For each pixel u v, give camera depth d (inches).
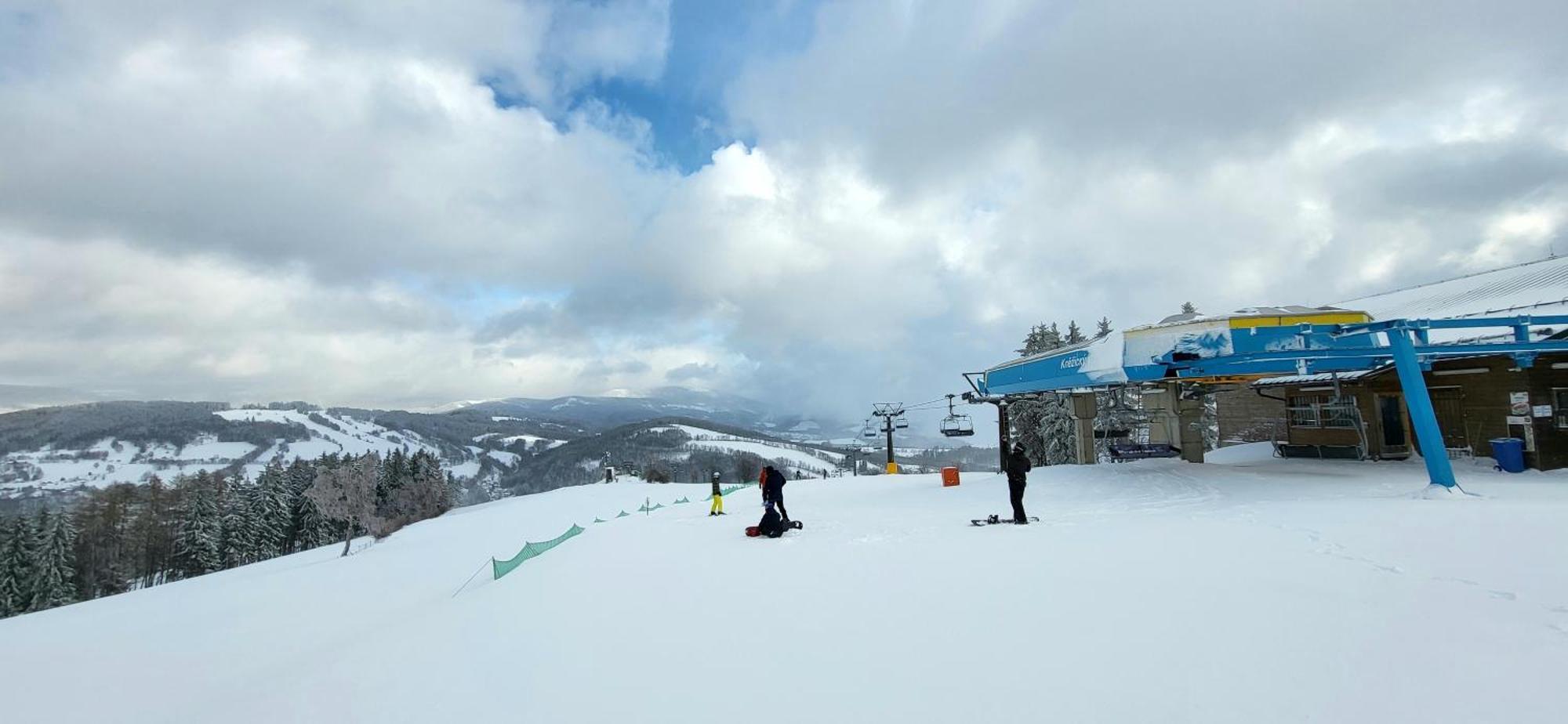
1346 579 243.1
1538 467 574.2
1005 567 305.1
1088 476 752.3
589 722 166.4
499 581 451.5
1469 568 246.4
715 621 247.8
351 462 1910.7
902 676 179.0
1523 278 815.1
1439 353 514.6
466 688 203.0
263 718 207.3
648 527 659.4
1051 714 150.2
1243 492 574.9
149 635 658.2
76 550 2800.2
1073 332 2080.5
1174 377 638.5
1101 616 216.8
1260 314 591.5
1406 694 149.4
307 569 1236.5
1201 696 154.6
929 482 1103.0
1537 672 156.1
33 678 494.9
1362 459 728.3
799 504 845.2
